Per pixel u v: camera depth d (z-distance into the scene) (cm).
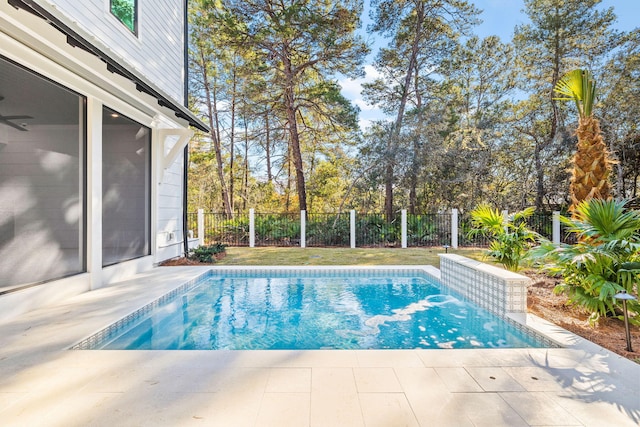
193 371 279
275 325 492
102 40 632
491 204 1571
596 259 400
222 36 1427
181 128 820
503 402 236
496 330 464
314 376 273
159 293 541
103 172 618
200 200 2202
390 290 680
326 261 943
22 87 441
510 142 1570
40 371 279
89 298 508
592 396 244
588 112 595
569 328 397
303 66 1468
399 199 1750
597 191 579
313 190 1980
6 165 425
